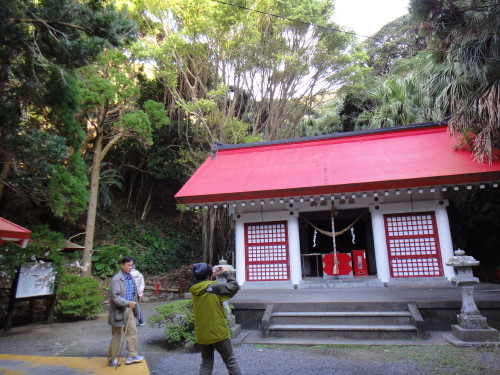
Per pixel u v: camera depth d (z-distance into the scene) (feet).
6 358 15.88
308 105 64.28
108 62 40.45
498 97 20.17
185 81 52.80
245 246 33.09
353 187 27.37
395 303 19.80
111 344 14.58
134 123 37.52
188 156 46.55
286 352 16.38
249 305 21.38
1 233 12.54
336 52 52.24
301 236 40.65
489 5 19.72
